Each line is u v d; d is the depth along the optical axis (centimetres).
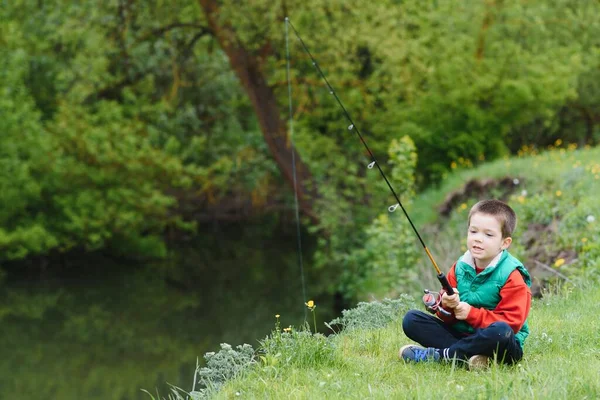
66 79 2531
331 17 2338
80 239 2622
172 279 2442
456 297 520
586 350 547
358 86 2402
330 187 2220
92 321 1948
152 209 2666
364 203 2256
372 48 2295
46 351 1689
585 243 1070
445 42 2409
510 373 496
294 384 504
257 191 3419
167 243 3077
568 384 446
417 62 2292
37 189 2455
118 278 2461
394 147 1573
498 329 511
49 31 2622
